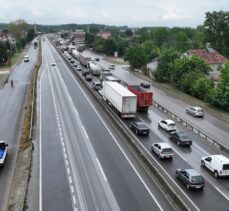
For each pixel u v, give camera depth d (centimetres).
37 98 7331
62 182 3428
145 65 12319
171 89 8994
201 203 3080
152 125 5566
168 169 3834
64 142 4619
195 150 4494
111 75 10594
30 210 2905
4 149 4178
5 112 6347
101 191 3244
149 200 3080
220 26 14075
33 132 5034
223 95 6925
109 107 6600
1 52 13200
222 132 5412
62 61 14600
